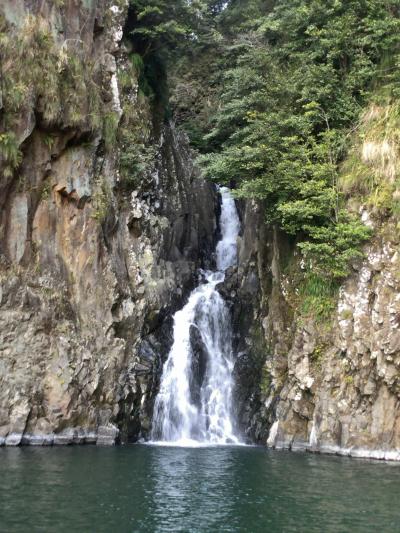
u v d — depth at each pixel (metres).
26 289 21.27
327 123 23.34
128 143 26.95
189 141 37.25
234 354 27.14
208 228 33.97
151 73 31.08
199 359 27.66
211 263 33.62
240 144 24.92
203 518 11.67
